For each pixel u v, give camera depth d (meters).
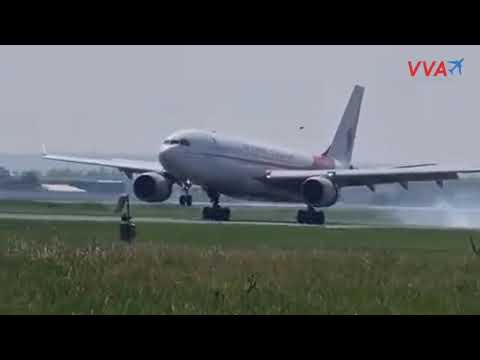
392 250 176.00
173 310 94.44
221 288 104.50
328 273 118.56
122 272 113.69
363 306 98.75
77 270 114.31
